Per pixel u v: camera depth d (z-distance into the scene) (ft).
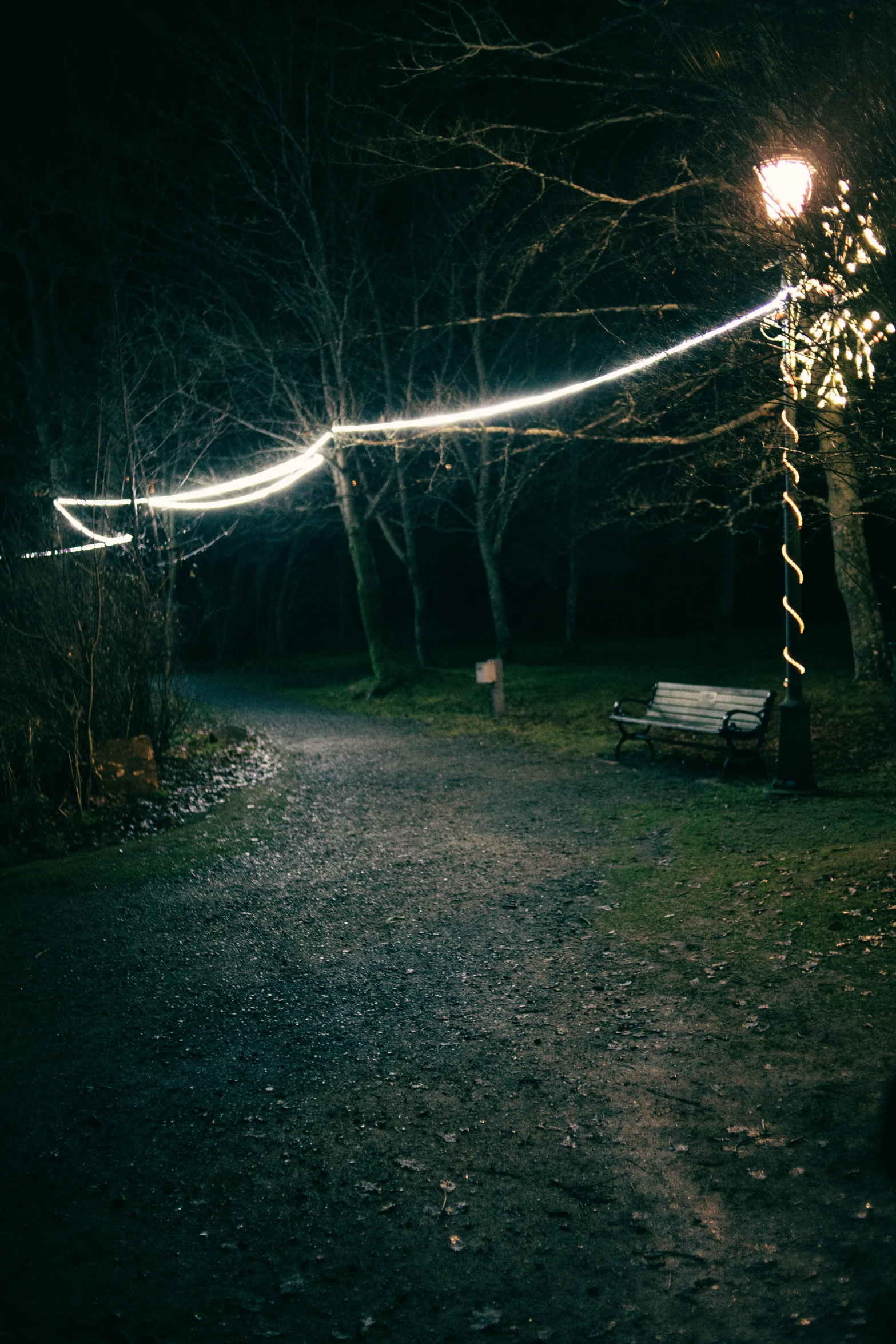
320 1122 13.82
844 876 22.00
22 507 41.81
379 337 69.26
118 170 62.90
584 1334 9.60
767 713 35.32
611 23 23.63
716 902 21.84
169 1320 10.11
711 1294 9.98
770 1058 14.58
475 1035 16.30
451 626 132.77
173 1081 15.26
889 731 39.93
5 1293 10.58
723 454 29.84
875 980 16.72
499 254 65.77
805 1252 10.41
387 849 28.96
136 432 50.98
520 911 22.58
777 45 14.94
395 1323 9.93
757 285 16.99
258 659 102.22
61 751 34.27
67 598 35.88
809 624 109.50
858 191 14.33
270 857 28.73
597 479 82.84
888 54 13.85
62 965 20.62
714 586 120.88
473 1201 11.81
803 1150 12.21
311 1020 17.26
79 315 68.08
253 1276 10.75
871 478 16.80
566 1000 17.44
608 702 57.41
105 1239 11.49
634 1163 12.32
